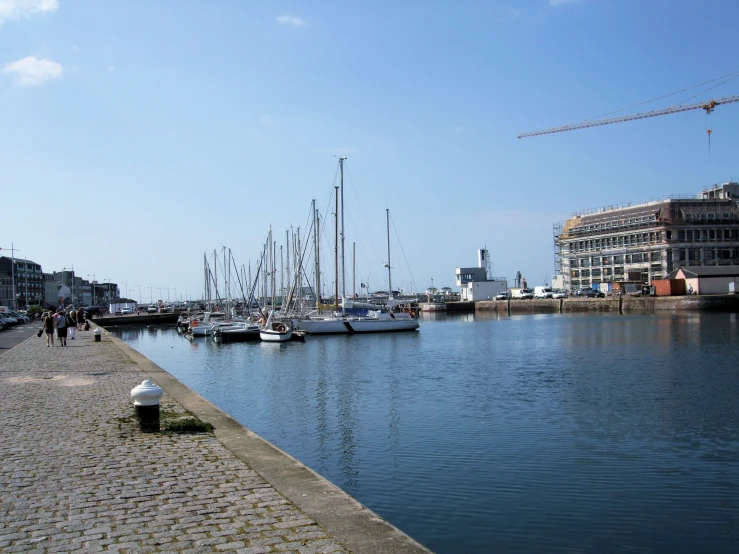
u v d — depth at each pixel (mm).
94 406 16844
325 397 30641
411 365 44375
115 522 7863
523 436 21266
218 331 69750
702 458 18312
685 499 15008
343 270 80375
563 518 13938
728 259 140375
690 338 57500
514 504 14773
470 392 31094
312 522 7801
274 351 57688
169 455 11406
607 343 56625
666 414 24297
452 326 96562
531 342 61625
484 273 194125
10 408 16531
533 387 32281
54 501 8719
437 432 22156
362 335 74562
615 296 122500
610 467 17547
